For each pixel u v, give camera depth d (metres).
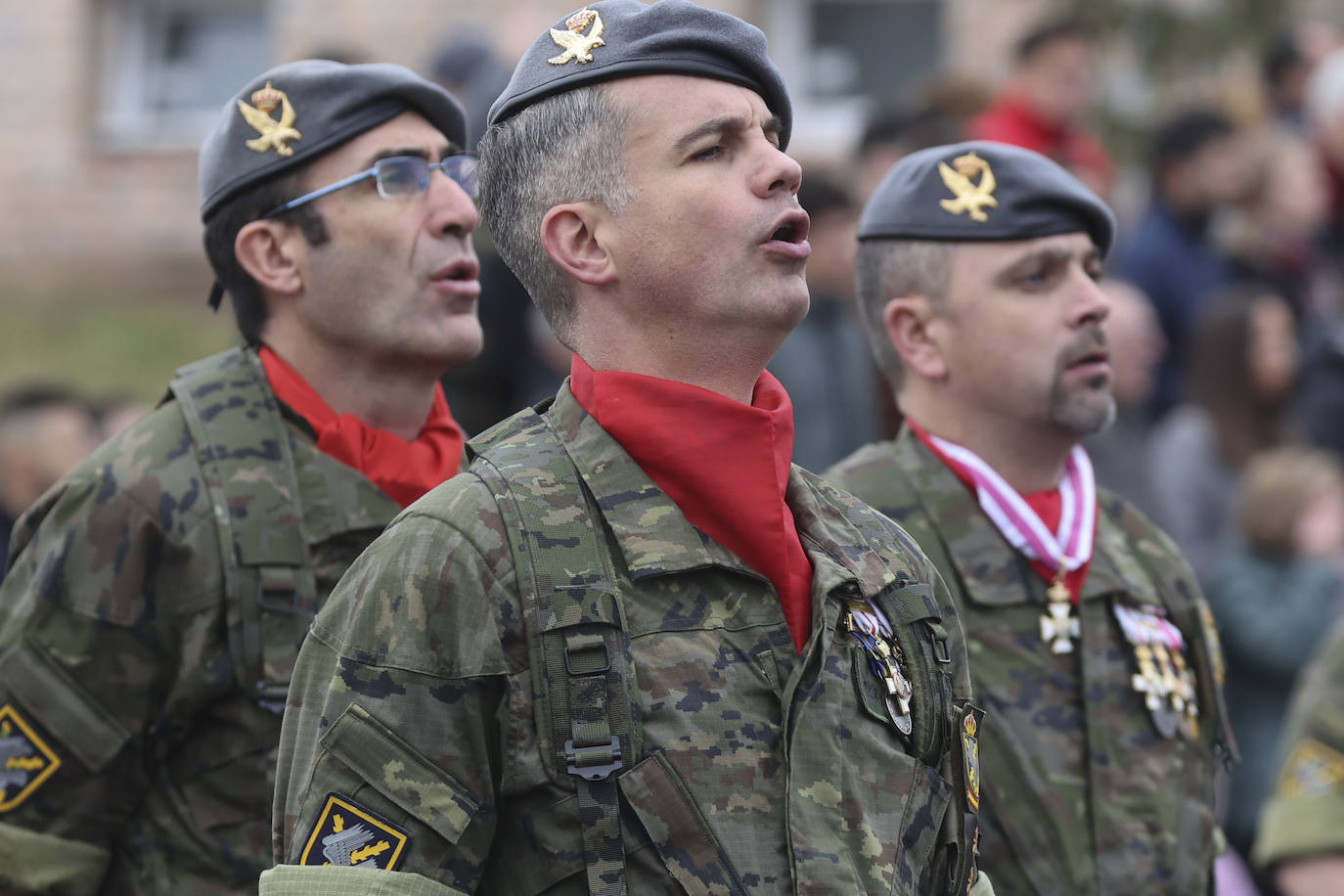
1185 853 9.54
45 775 8.74
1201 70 28.83
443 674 6.19
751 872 6.12
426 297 9.48
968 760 6.91
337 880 6.05
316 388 9.54
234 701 8.79
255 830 8.76
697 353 6.74
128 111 37.38
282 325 9.61
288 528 8.95
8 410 17.42
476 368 18.11
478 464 6.66
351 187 9.44
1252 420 18.73
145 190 36.62
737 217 6.61
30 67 36.97
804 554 6.77
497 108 7.05
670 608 6.39
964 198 10.21
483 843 6.20
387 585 6.31
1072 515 10.12
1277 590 16.58
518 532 6.33
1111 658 9.80
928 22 34.47
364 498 9.20
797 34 34.78
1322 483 16.66
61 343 31.78
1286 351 18.92
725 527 6.55
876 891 6.25
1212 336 18.86
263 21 37.19
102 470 9.02
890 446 10.48
